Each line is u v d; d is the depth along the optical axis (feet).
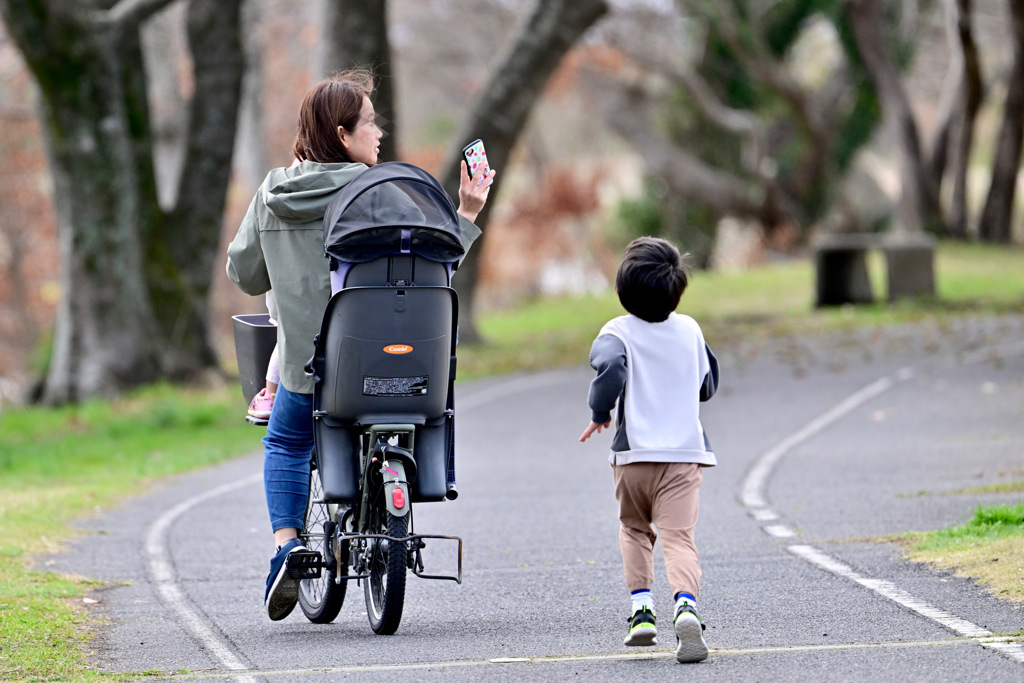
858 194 566.77
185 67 437.58
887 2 481.46
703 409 171.94
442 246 60.18
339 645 63.46
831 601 68.28
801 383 191.83
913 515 93.30
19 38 226.17
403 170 60.75
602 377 57.00
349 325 58.85
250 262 61.98
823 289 300.40
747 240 563.89
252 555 92.43
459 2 495.00
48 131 235.81
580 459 138.72
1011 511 84.33
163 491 128.47
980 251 402.72
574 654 59.47
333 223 58.80
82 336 238.89
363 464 62.23
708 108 493.36
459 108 565.12
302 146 62.03
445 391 61.41
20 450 173.47
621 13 453.58
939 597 67.26
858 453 128.77
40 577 82.69
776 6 485.97
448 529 99.45
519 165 625.82
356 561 64.03
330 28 250.16
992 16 458.09
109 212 237.04
